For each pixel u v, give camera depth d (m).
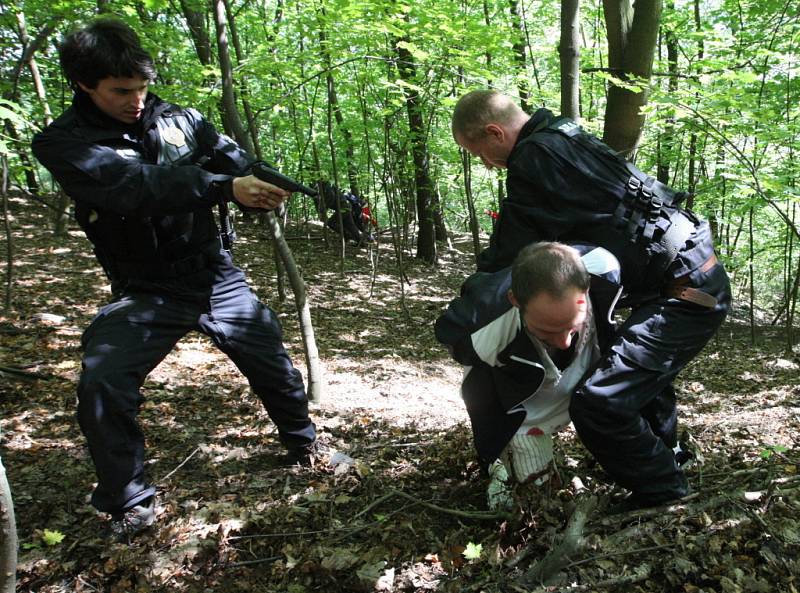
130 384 1.99
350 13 4.82
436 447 2.90
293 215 13.12
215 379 4.09
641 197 1.89
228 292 2.37
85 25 1.92
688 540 1.86
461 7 6.97
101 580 1.90
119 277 2.20
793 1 5.77
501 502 2.21
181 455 2.87
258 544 2.11
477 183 12.75
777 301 9.98
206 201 1.94
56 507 2.32
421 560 1.99
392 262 10.28
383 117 7.30
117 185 1.88
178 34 5.25
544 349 1.92
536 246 1.72
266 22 7.26
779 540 1.84
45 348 4.42
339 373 4.75
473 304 1.92
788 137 4.49
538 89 6.30
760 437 3.12
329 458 2.79
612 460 1.94
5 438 2.92
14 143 5.18
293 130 8.82
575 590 1.70
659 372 1.91
